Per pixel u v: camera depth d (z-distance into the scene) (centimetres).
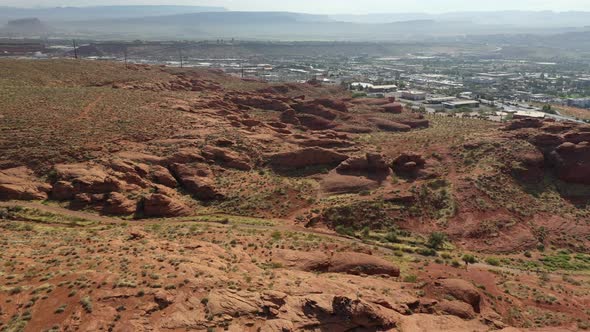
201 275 3334
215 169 7175
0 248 3838
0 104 7731
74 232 4900
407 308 3225
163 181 6606
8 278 3147
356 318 2830
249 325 2755
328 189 7069
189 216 6056
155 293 2975
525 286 4403
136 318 2739
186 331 2667
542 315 3734
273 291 3052
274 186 6994
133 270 3359
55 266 3425
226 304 2891
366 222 6294
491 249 5969
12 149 6375
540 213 6719
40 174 6159
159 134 7800
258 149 8025
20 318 2691
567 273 5331
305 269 4016
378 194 6794
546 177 7475
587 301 4197
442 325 3058
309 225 6134
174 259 3644
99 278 3159
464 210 6562
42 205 5728
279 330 2669
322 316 2839
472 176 7181
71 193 5938
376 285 3591
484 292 3962
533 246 6075
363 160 7525
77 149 6612
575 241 6253
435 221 6431
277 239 5072
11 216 5366
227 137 8081
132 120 8125
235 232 5272
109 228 5231
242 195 6669
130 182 6319
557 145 7775
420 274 4275
